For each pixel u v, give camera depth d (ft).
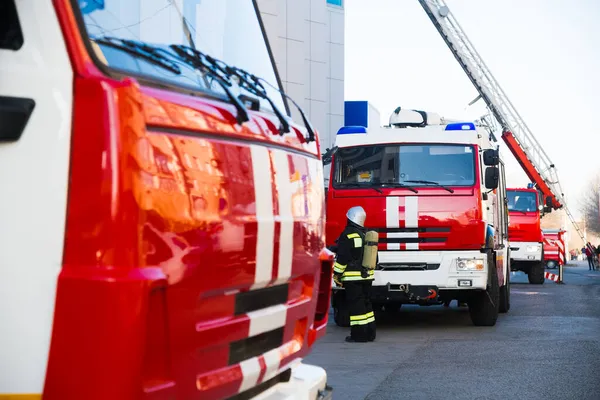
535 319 46.60
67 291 7.59
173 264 8.24
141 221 7.79
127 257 7.66
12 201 7.73
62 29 7.95
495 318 42.78
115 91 7.77
